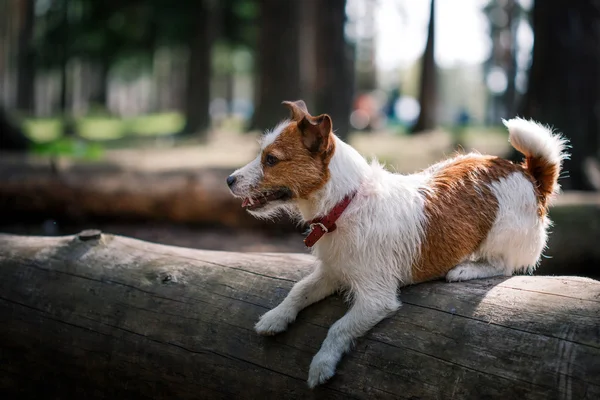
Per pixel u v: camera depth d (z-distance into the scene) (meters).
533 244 3.35
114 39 24.25
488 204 3.23
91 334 3.62
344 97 13.05
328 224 3.06
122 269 3.81
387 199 3.10
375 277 3.03
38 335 3.77
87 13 23.53
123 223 8.76
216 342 3.28
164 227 8.62
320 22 12.88
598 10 10.50
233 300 3.41
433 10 20.22
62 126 23.02
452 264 3.20
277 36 16.16
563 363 2.48
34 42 25.53
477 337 2.73
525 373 2.54
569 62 10.41
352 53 15.67
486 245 3.26
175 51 28.47
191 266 3.72
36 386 3.85
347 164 3.11
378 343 2.92
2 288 3.97
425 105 20.75
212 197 8.39
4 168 9.34
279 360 3.08
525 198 3.30
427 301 3.01
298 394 2.99
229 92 41.19
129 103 59.38
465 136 18.78
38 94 43.75
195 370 3.29
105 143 19.42
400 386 2.77
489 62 34.50
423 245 3.11
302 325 3.15
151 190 8.52
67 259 3.99
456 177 3.31
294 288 3.24
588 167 10.34
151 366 3.42
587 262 6.42
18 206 8.59
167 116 38.22
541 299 2.79
